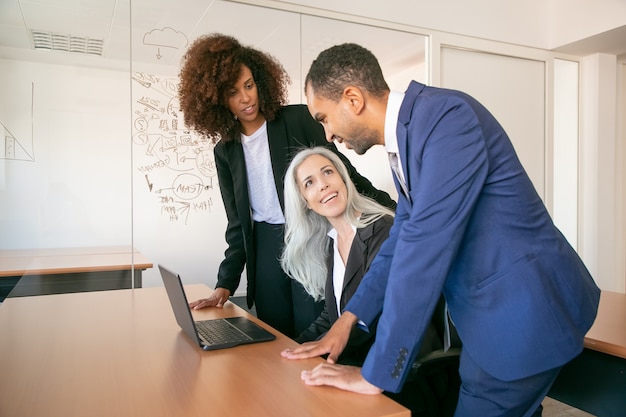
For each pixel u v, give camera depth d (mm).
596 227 4793
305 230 1930
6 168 2770
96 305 1982
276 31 3414
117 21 2980
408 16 3875
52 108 2861
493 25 4262
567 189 4953
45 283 2832
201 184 3154
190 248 3113
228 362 1224
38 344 1414
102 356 1289
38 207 2828
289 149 2236
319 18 3555
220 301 2064
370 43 3758
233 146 2203
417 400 1458
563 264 1100
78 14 2906
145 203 3025
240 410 922
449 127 1013
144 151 3029
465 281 1110
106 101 2963
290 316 2281
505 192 1062
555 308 1055
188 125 2205
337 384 1034
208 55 2061
